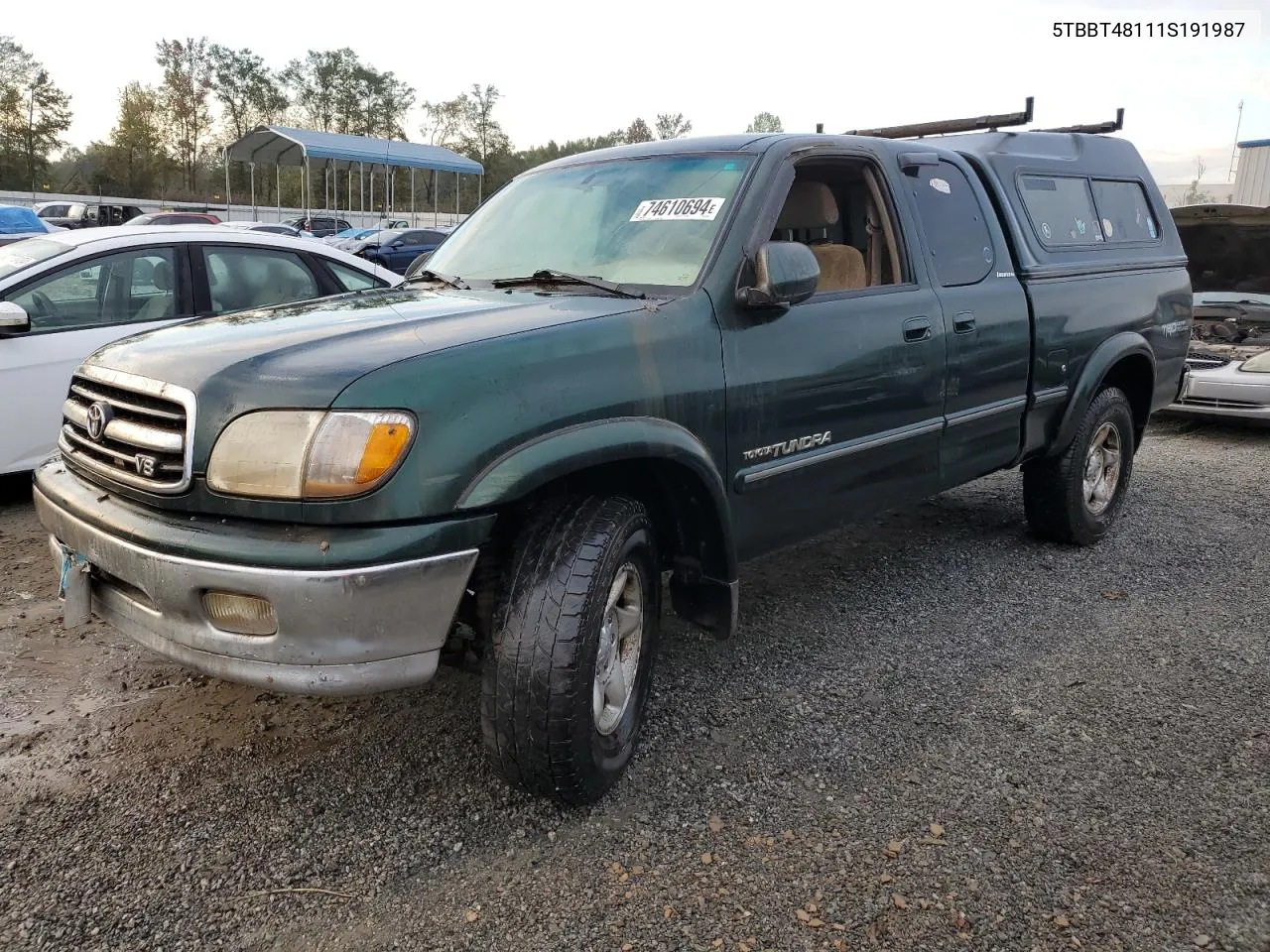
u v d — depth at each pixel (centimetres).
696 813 271
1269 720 322
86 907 231
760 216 318
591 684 253
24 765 292
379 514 222
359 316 282
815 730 317
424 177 5200
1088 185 507
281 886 240
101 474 258
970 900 234
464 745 306
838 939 221
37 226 1191
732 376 298
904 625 405
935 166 409
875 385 351
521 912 231
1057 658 371
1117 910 230
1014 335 423
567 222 353
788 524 332
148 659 366
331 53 7319
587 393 256
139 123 6369
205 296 584
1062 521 490
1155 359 529
